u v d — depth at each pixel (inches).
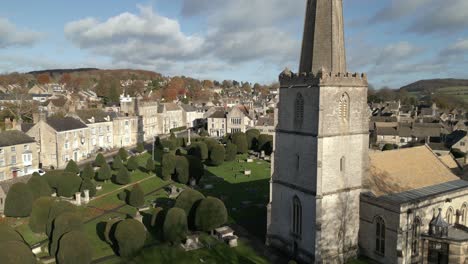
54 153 4534.9
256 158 4842.5
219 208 2260.1
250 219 2583.7
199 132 7327.8
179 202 2380.7
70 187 3070.9
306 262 1854.1
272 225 2096.5
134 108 6535.4
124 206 2893.7
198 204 2338.8
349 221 1907.0
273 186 2062.0
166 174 3636.8
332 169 1795.0
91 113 5531.5
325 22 1742.1
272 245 2105.1
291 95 1882.4
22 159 4045.3
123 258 1998.0
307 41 1814.7
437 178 2239.2
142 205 2888.8
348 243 1918.1
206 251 2076.8
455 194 2059.5
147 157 4884.4
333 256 1859.0
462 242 1802.4
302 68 1840.6
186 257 2006.6
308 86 1759.4
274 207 2071.9
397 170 2156.7
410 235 1827.0
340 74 1745.8
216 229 2281.0
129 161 4013.3
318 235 1775.3
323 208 1785.2
